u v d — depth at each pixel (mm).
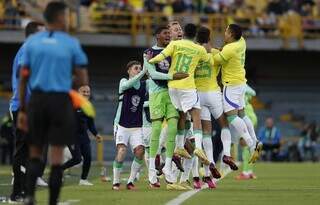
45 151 32344
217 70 37688
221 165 51094
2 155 81938
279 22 104562
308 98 106812
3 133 77625
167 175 36062
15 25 98125
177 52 35062
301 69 107500
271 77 107250
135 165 36562
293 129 100375
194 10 104188
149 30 101938
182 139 36531
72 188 38094
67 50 23000
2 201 30969
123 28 102125
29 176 23156
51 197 23172
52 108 22656
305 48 103875
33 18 99250
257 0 108062
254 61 107188
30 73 23125
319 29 104625
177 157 36562
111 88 104312
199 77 36625
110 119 99500
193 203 28719
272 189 36781
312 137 89250
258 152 38656
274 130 82125
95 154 90625
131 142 36531
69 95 22969
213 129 49781
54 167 23000
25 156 30141
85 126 42469
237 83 37656
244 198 31078
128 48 103688
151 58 35406
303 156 89000
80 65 23266
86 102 22953
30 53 23000
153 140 36469
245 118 38562
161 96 35750
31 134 23000
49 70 22781
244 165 47625
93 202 29219
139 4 103000
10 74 101938
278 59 107375
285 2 106062
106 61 104750
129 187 36812
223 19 102812
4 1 98125
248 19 104375
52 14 23406
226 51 37000
